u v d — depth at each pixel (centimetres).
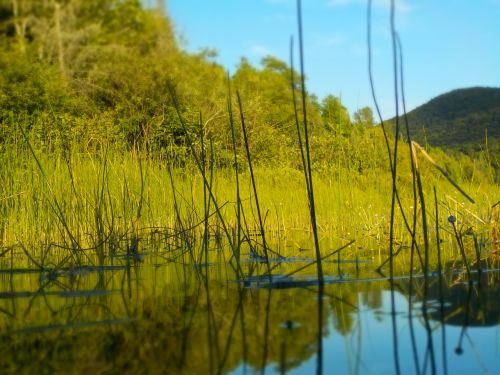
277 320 137
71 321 140
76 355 109
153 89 1343
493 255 284
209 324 134
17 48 1753
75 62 1781
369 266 247
